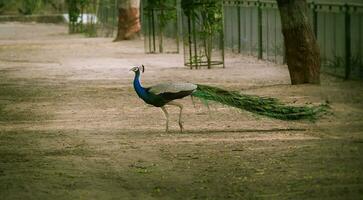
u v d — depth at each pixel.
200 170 10.30
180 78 20.78
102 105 16.44
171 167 10.52
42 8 57.25
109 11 42.84
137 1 35.81
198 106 15.71
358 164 10.37
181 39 34.03
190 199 8.89
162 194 9.15
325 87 17.64
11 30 47.28
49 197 9.08
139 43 34.03
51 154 11.58
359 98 15.92
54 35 42.34
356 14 19.55
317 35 21.92
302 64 18.06
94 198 9.02
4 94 18.59
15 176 10.13
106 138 12.77
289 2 17.92
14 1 56.53
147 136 12.84
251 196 8.92
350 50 19.81
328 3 21.06
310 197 8.80
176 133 13.04
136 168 10.52
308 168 10.20
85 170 10.46
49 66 25.09
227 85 18.89
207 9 23.56
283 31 18.23
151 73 22.25
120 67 24.25
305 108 13.40
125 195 9.13
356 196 8.78
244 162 10.68
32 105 16.78
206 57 24.83
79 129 13.70
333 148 11.45
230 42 29.30
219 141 12.22
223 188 9.33
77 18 43.47
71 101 17.17
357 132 12.62
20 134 13.35
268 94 16.64
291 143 11.89
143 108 15.82
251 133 12.84
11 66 25.36
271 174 9.95
